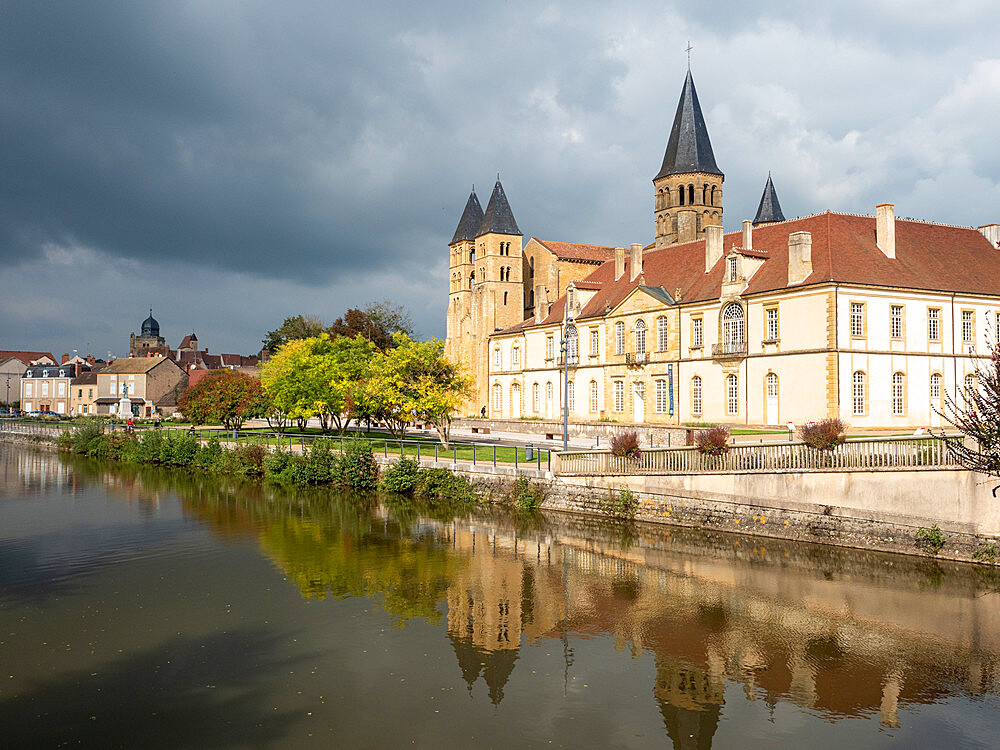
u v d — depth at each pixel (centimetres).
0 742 1377
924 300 4931
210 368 15288
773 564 2545
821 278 4662
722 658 1786
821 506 2702
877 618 2020
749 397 5131
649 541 2941
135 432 6775
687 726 1450
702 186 8481
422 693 1595
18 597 2286
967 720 1473
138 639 1917
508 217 8775
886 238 5038
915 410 4878
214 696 1576
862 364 4688
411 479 4169
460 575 2517
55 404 12719
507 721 1470
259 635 1945
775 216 8569
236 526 3378
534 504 3606
